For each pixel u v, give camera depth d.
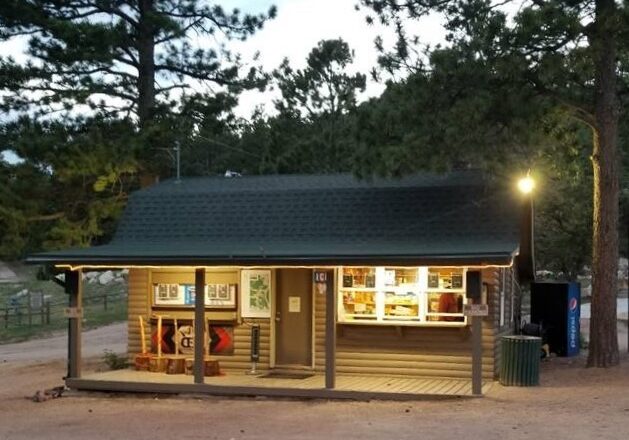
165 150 23.23
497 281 16.17
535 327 18.91
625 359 19.39
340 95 41.81
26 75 22.84
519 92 16.17
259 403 14.42
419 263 13.98
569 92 17.30
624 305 44.88
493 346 15.78
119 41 23.14
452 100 16.56
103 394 15.64
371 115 16.84
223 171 44.56
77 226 21.39
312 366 16.66
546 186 24.22
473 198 16.69
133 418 13.15
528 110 16.14
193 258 14.90
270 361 16.81
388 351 16.14
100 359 21.73
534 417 12.05
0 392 16.75
